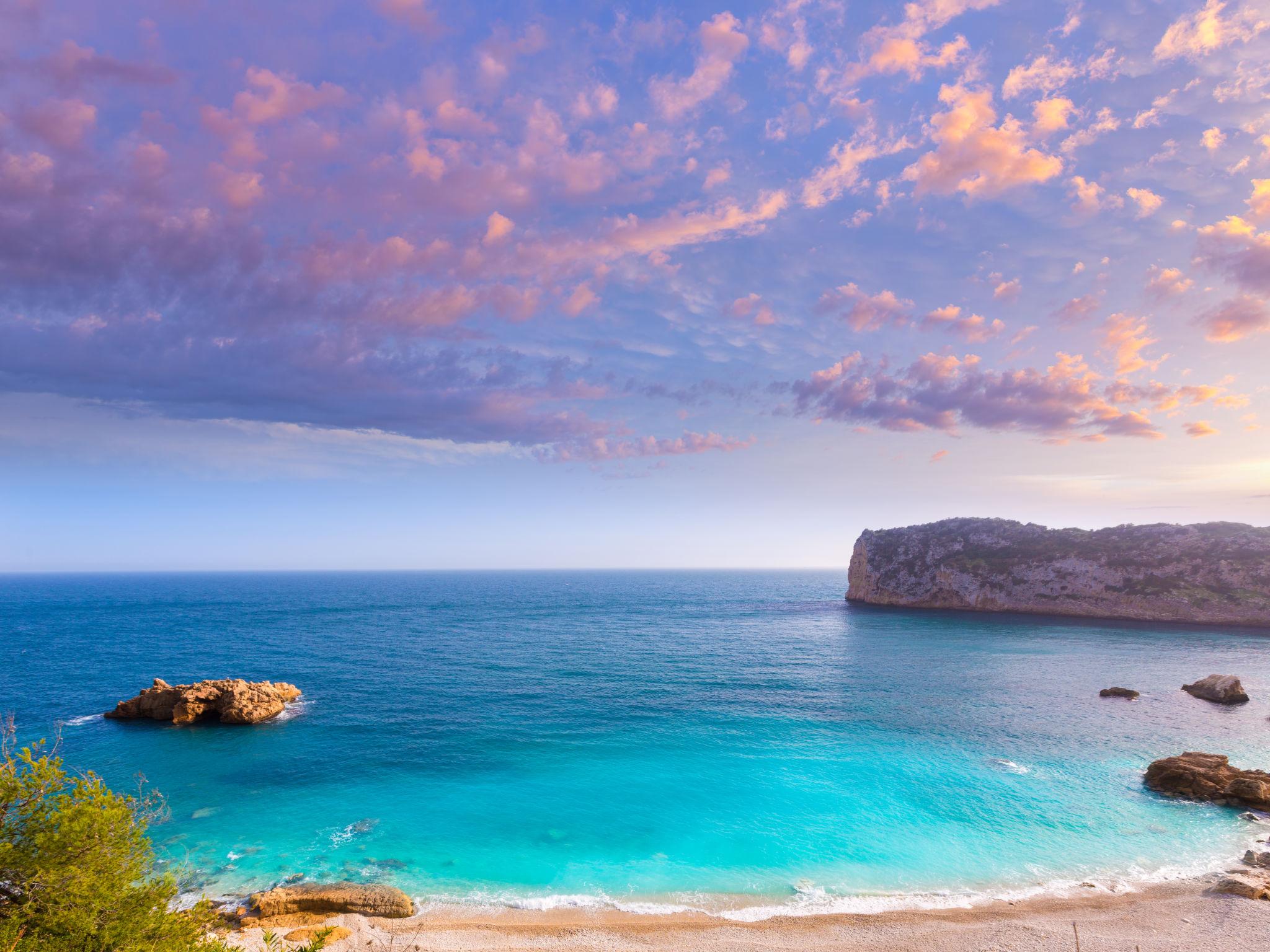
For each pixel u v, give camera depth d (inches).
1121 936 960.9
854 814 1455.5
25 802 626.8
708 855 1270.9
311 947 743.7
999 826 1393.9
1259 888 1077.8
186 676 3127.5
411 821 1428.4
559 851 1290.6
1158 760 1681.8
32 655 3740.2
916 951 935.7
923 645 4094.5
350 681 2972.4
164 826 1417.3
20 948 560.4
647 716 2326.5
